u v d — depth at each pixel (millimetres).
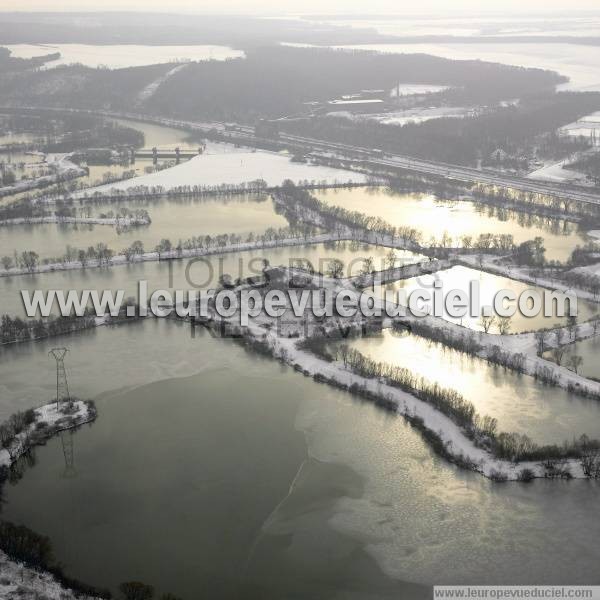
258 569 169875
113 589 163375
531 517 182000
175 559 172250
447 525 180375
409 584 165250
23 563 166000
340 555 173000
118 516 184750
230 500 189750
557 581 164625
